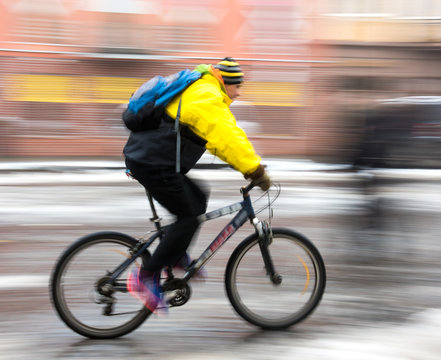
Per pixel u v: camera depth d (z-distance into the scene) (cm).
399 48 3034
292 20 3012
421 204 1435
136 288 630
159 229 644
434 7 3009
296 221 1262
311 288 679
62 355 601
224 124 591
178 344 630
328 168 2327
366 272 895
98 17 2875
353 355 598
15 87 2812
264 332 664
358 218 1196
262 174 612
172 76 614
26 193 1666
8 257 976
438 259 972
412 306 751
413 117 1479
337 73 2995
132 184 1869
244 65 2994
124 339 644
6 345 625
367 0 3031
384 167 1188
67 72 2864
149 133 605
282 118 2962
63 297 635
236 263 666
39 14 2819
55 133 2862
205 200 640
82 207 1432
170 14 2944
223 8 2983
